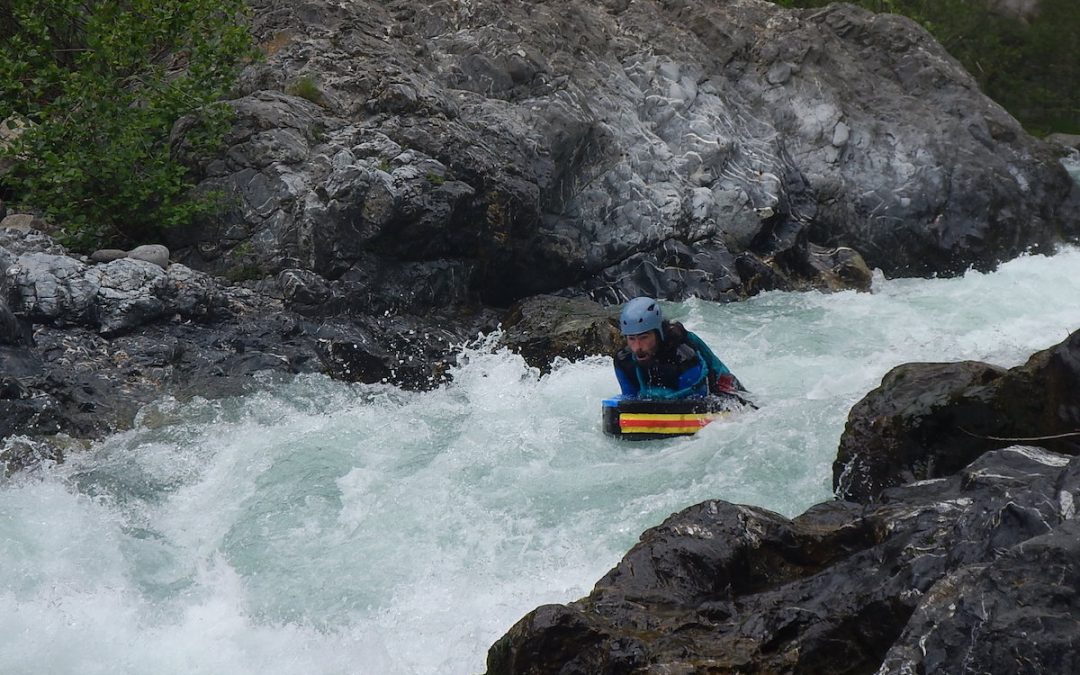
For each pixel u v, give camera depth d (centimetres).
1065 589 893
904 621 1055
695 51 3481
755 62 3581
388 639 1389
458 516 1658
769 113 3519
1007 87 6475
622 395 2012
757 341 2523
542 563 1522
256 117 2586
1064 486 1055
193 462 1855
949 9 6400
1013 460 1308
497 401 2141
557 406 2098
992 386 1461
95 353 2091
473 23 3177
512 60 3017
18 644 1389
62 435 1888
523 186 2691
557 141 2927
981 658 875
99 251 2347
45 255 2195
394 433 1962
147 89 2655
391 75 2767
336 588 1502
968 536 1104
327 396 2128
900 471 1510
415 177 2506
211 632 1434
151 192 2491
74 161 2459
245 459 1855
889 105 3659
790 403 1895
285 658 1374
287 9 2988
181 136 2620
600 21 3412
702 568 1262
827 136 3497
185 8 2636
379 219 2444
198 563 1588
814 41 3638
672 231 3009
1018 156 3659
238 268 2473
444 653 1351
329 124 2644
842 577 1169
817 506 1404
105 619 1449
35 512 1661
